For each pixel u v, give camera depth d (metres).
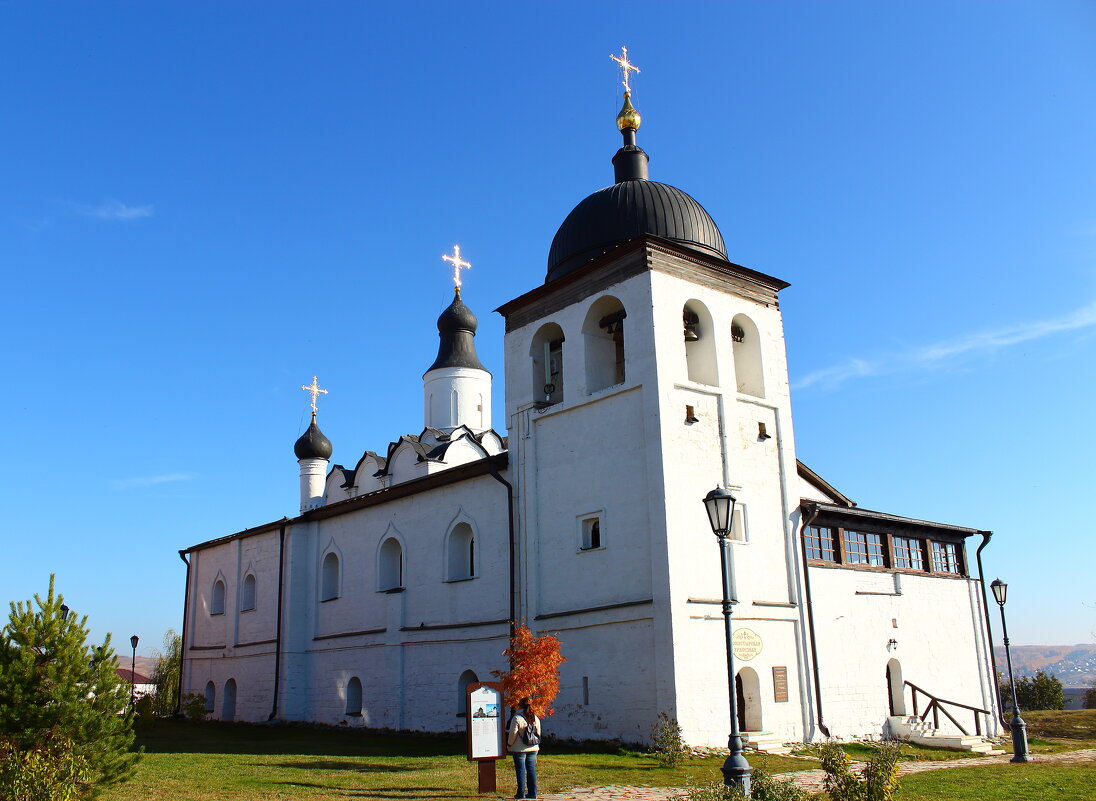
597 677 24.25
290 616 36.56
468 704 16.78
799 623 25.97
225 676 40.50
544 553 26.70
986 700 31.83
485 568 28.78
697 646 23.11
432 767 20.20
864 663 27.83
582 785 17.77
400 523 32.78
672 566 23.14
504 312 29.70
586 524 25.97
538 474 27.52
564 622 25.42
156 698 45.62
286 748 25.81
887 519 29.94
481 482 29.58
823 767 14.31
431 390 44.16
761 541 25.86
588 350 26.94
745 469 26.03
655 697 22.69
